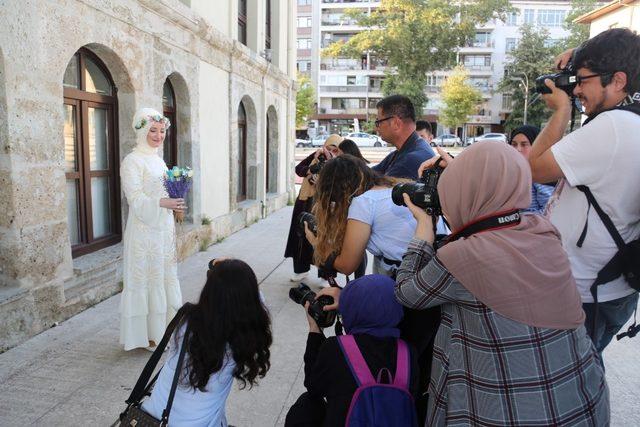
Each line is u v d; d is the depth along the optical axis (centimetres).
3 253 377
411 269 165
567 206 185
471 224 145
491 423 138
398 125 338
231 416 310
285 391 341
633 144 167
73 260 479
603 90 180
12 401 312
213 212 793
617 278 183
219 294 189
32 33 377
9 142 362
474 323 143
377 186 258
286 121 1274
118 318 447
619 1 1644
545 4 5312
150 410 191
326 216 252
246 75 913
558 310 138
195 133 698
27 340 393
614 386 353
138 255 368
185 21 632
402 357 173
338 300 196
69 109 476
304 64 5716
